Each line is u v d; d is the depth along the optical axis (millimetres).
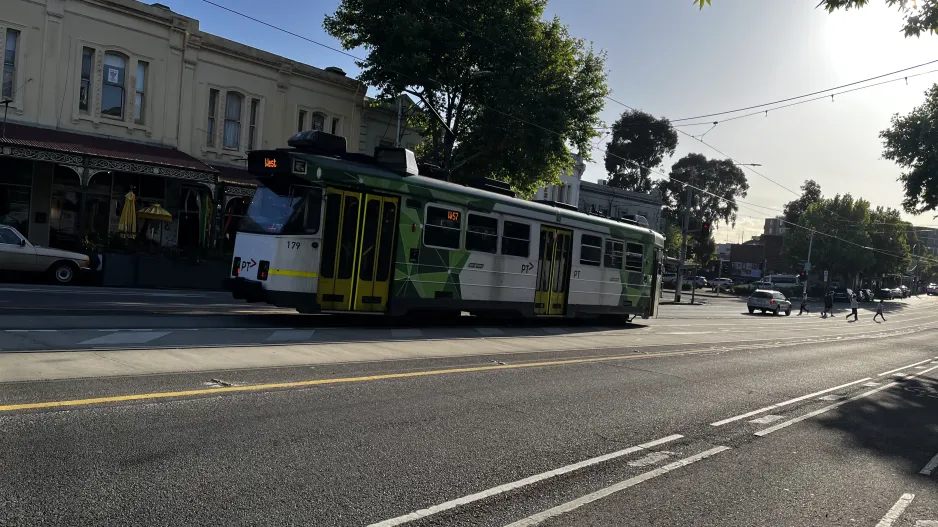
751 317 38094
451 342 12883
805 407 9602
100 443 5191
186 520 4008
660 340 17672
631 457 6277
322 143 14102
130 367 7828
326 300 13336
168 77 25531
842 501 5523
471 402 7848
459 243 15734
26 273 20500
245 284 13156
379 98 28750
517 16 28141
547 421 7320
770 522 4895
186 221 27141
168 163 23406
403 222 14562
